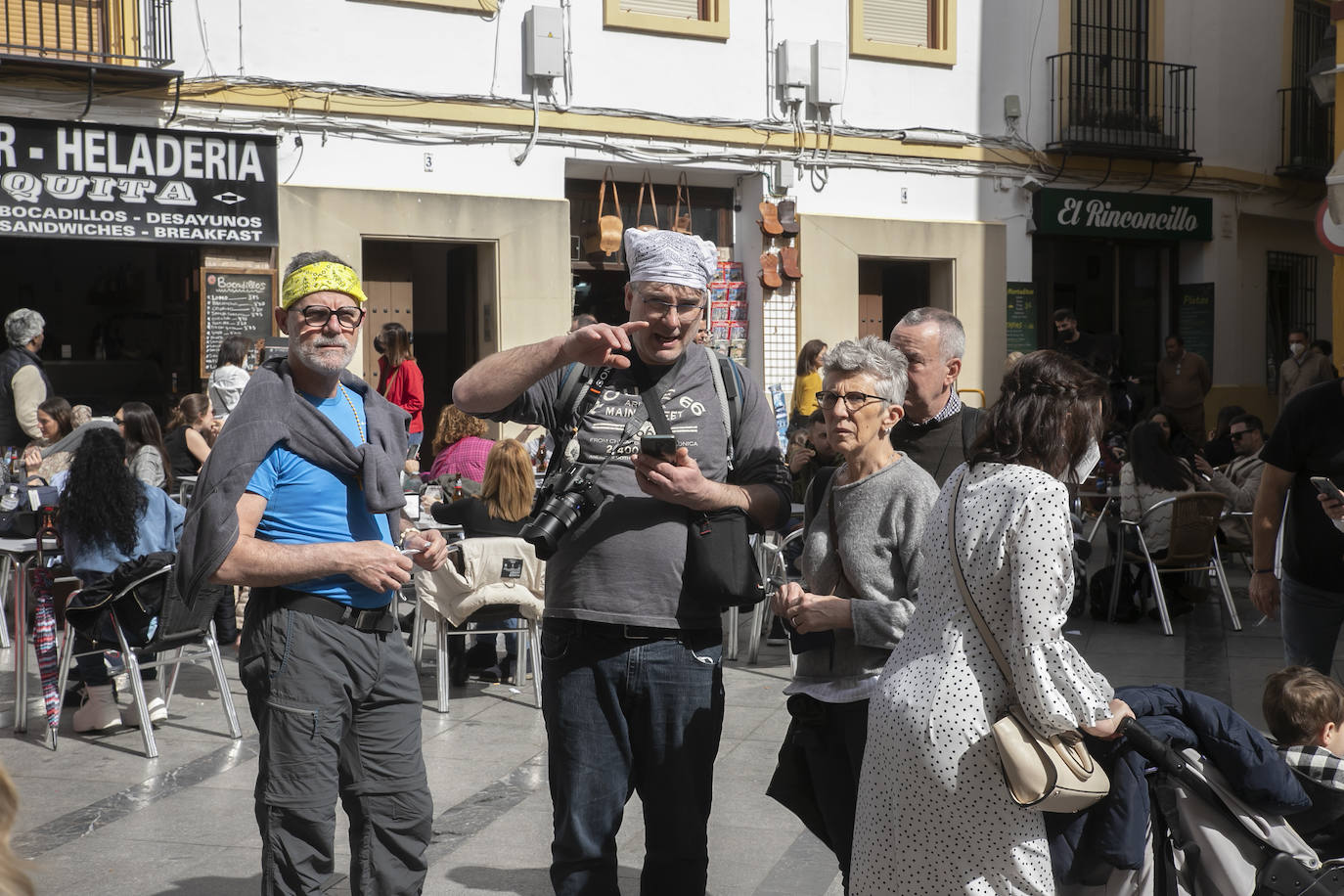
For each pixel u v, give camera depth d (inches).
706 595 134.4
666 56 535.5
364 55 479.8
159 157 445.4
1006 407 115.7
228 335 460.8
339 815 206.5
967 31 603.5
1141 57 654.5
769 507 141.8
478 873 180.1
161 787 219.9
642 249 138.2
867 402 132.0
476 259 520.1
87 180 434.3
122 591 238.2
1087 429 114.7
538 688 284.5
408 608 365.1
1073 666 108.7
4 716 266.1
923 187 596.7
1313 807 139.7
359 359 499.5
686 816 137.1
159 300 565.0
